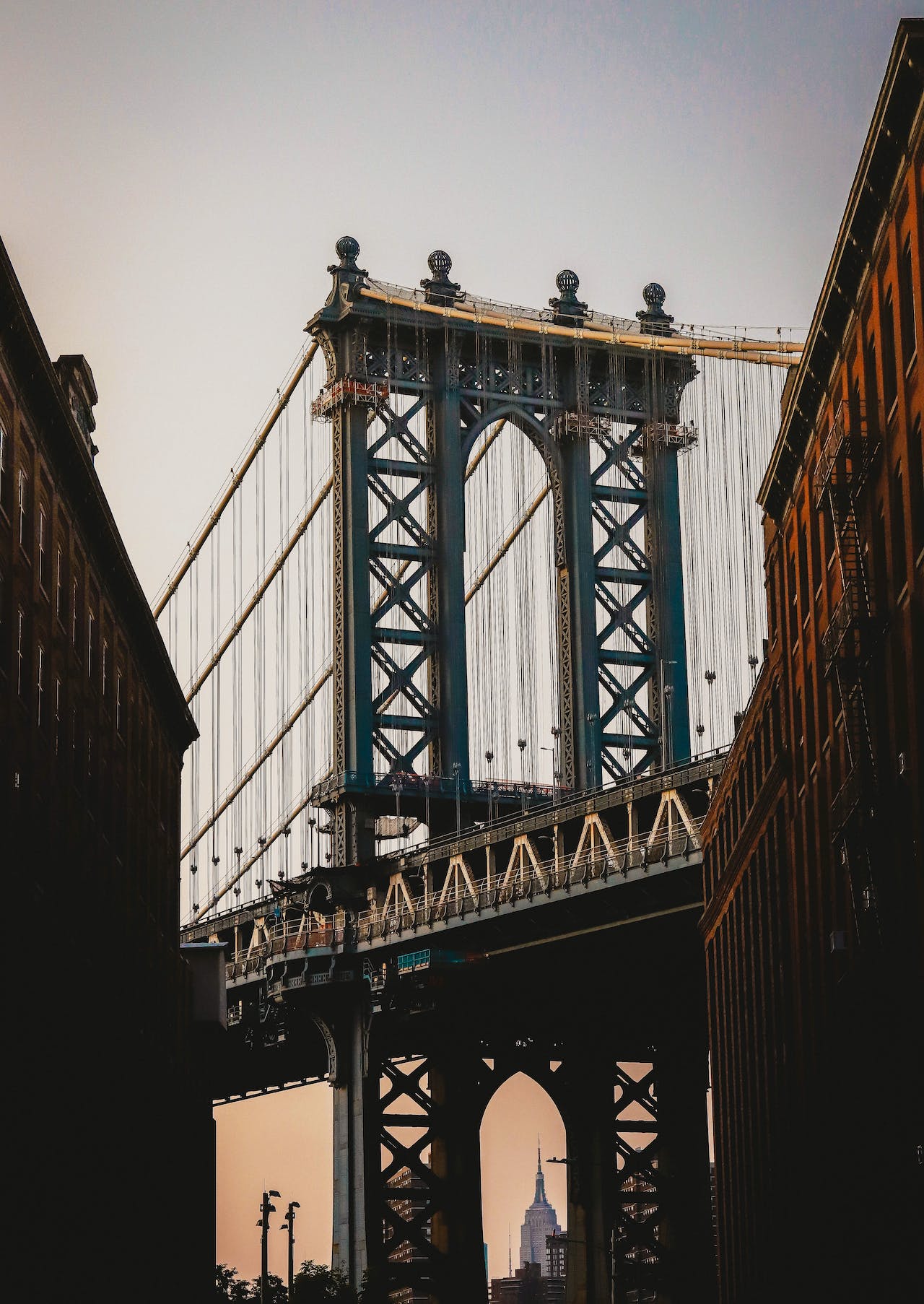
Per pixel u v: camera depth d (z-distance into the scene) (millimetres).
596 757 154625
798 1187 90250
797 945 87312
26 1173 74562
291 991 157125
